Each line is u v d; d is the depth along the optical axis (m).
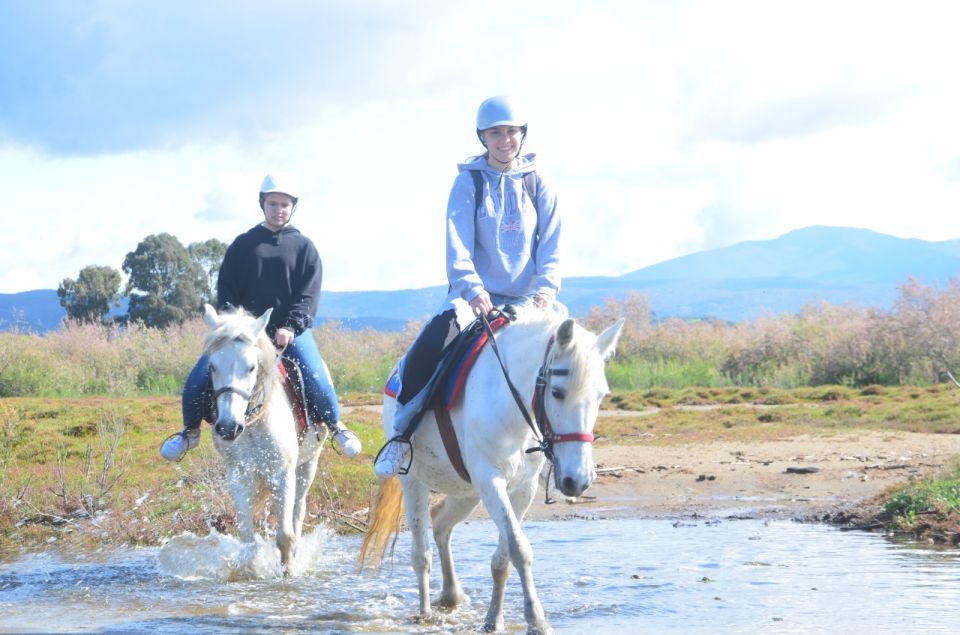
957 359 22.69
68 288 61.75
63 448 12.52
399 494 7.11
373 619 6.19
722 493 11.48
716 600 6.35
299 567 7.82
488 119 6.16
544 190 6.33
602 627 5.76
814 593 6.43
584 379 4.88
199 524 9.27
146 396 22.95
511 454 5.40
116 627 5.99
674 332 28.89
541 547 8.47
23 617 6.29
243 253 8.21
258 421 7.38
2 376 22.83
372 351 28.05
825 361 24.34
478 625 5.97
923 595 6.28
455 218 6.15
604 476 12.70
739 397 21.48
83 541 9.08
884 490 10.30
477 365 5.58
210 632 5.85
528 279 6.28
